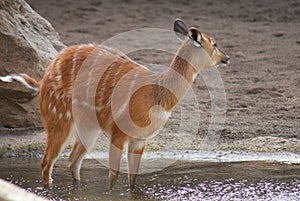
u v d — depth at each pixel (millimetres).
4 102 22500
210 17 40844
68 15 40750
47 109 17531
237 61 31891
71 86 17250
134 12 41844
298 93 27109
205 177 18219
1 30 21984
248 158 20172
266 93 27234
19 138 21969
